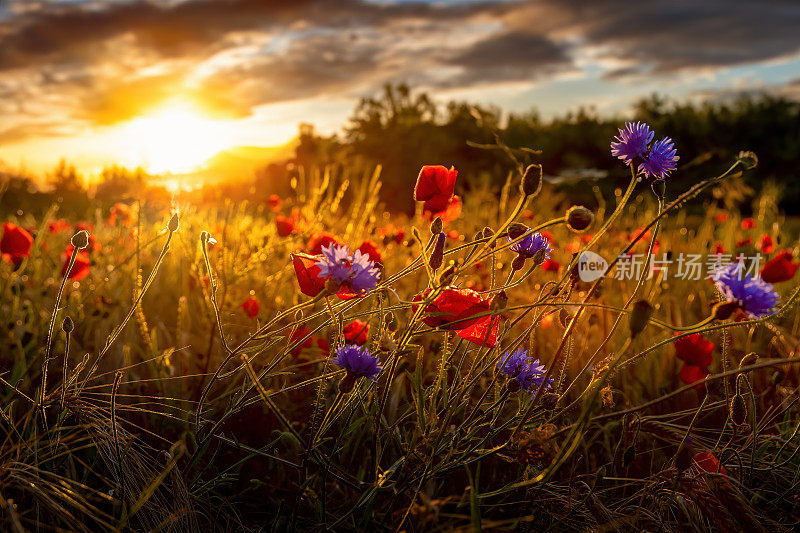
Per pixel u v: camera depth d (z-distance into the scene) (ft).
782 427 2.38
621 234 4.91
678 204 1.55
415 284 3.80
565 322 1.96
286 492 2.19
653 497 1.88
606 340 1.84
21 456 1.85
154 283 3.97
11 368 2.69
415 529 1.72
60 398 1.96
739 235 6.43
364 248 2.25
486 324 1.81
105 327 2.99
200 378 2.71
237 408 1.96
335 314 1.74
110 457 1.86
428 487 1.89
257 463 2.34
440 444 1.86
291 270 3.63
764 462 2.03
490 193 7.27
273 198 5.56
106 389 2.50
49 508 1.63
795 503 1.90
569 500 1.86
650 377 2.79
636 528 1.80
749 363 1.86
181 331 3.07
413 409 2.23
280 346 2.84
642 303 1.40
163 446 2.32
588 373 2.62
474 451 1.81
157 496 1.87
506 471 2.25
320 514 1.84
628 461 1.84
